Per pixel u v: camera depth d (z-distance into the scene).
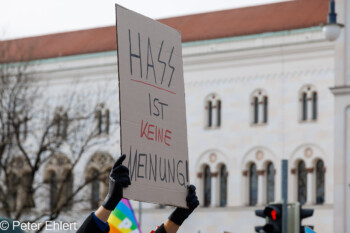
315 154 95.75
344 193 62.00
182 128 12.59
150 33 12.34
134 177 11.88
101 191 103.56
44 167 103.62
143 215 103.50
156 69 12.37
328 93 95.12
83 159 104.06
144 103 12.16
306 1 99.88
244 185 100.31
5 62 90.62
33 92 88.19
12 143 76.81
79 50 109.69
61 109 86.69
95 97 107.50
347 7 63.41
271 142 98.44
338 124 62.59
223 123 101.31
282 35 97.00
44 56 109.62
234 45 99.88
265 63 98.44
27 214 73.06
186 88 102.88
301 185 96.44
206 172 102.75
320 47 95.25
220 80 101.19
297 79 96.69
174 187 12.34
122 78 11.95
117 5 12.02
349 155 62.19
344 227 61.69
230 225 100.38
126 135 11.88
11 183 79.44
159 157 12.22
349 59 62.97
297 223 25.64
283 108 97.50
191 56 102.19
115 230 24.61
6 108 80.12
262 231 25.38
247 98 99.81
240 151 100.38
